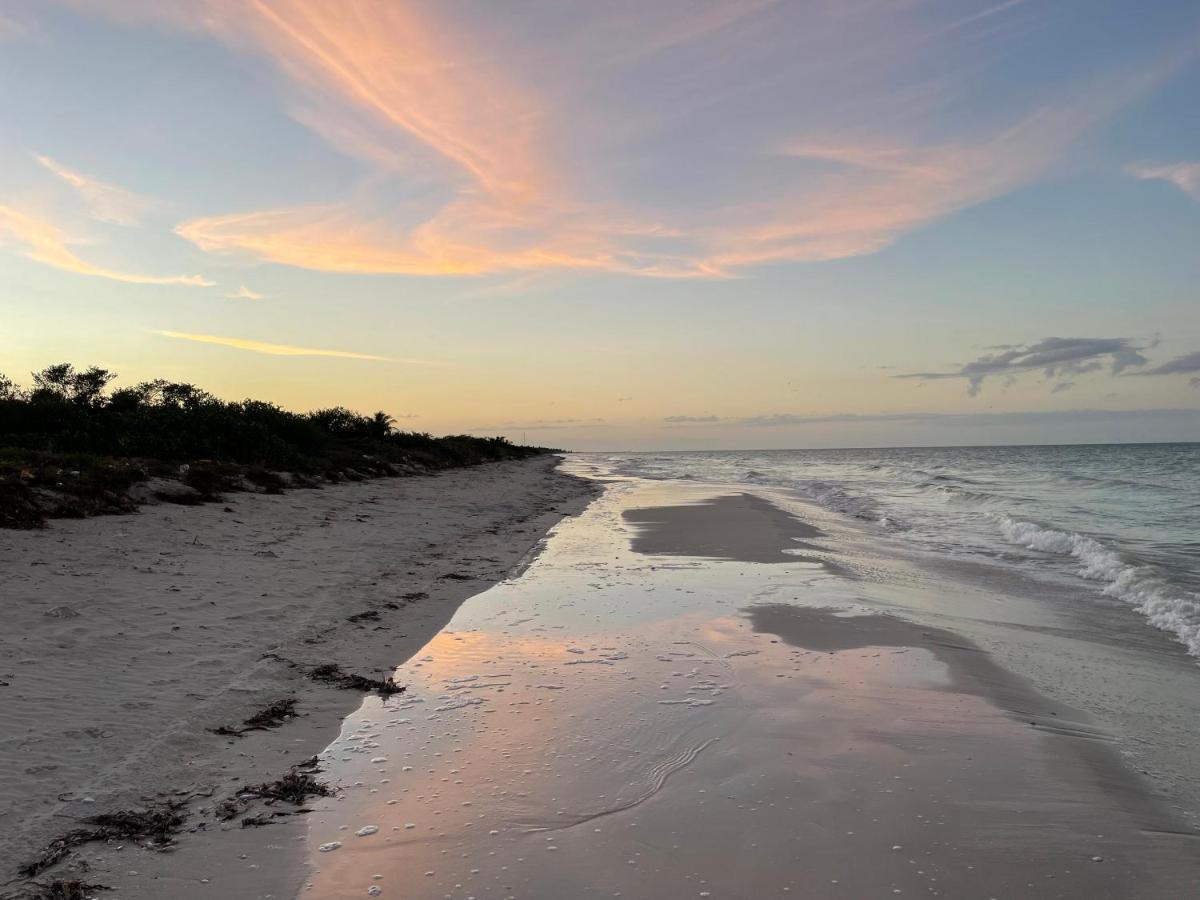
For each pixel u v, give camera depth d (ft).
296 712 18.24
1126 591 33.09
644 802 13.84
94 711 16.76
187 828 12.66
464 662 22.82
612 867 11.68
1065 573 38.47
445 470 123.85
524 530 57.21
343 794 14.15
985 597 32.81
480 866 11.72
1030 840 12.51
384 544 43.96
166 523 39.73
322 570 34.58
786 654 23.67
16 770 13.83
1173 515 62.18
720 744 16.52
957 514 65.67
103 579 27.96
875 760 15.69
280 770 15.12
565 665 22.52
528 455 272.51
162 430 64.69
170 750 15.43
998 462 192.13
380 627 26.61
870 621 27.91
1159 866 11.79
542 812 13.48
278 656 21.93
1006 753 16.08
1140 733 17.60
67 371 76.48
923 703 19.21
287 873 11.46
